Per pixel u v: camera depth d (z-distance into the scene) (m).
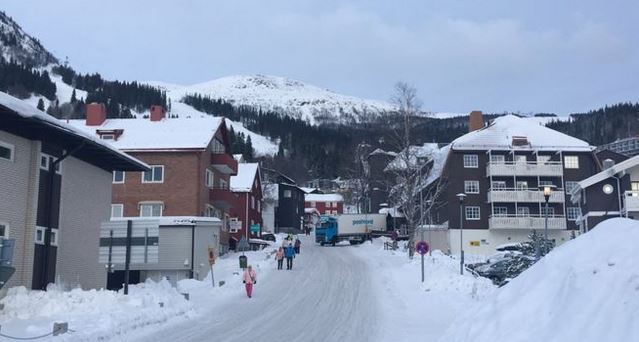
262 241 64.50
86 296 19.23
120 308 18.72
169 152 46.75
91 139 22.94
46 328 15.03
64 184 24.25
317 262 42.12
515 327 9.66
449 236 64.38
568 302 9.08
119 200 46.66
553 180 66.06
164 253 36.47
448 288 26.31
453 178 65.75
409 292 26.77
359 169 97.06
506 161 66.00
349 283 30.48
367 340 16.52
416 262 36.97
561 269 10.23
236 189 66.44
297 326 18.91
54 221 23.44
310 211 131.12
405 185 48.31
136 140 48.22
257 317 20.78
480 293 24.33
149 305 20.02
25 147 21.56
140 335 16.34
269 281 31.73
